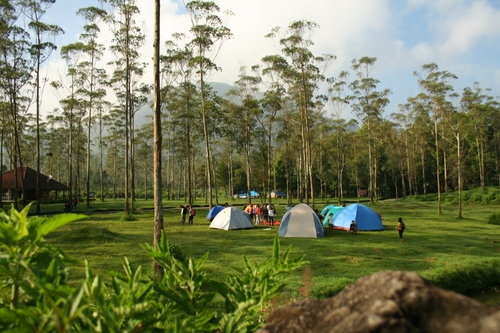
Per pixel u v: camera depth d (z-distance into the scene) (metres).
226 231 19.77
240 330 2.26
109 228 20.22
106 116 52.47
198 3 26.08
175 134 56.00
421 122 57.44
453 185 67.75
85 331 1.68
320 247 14.48
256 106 41.03
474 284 9.16
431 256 12.73
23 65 27.59
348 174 72.69
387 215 32.16
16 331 1.51
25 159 62.06
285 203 53.00
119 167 82.44
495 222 24.36
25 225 1.91
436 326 1.39
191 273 2.44
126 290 2.14
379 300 1.53
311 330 1.73
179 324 1.99
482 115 54.47
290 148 53.50
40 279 1.87
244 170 81.94
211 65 29.02
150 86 33.72
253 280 2.46
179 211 34.28
